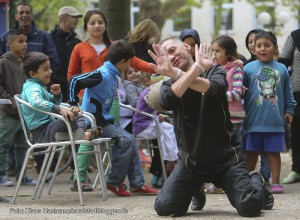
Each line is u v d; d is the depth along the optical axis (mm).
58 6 42281
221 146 9375
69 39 15492
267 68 12227
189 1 40250
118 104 12281
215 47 12086
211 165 9375
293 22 45969
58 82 15016
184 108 9328
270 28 38375
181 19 49875
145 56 13672
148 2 31469
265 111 12109
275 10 41969
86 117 11008
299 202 10891
